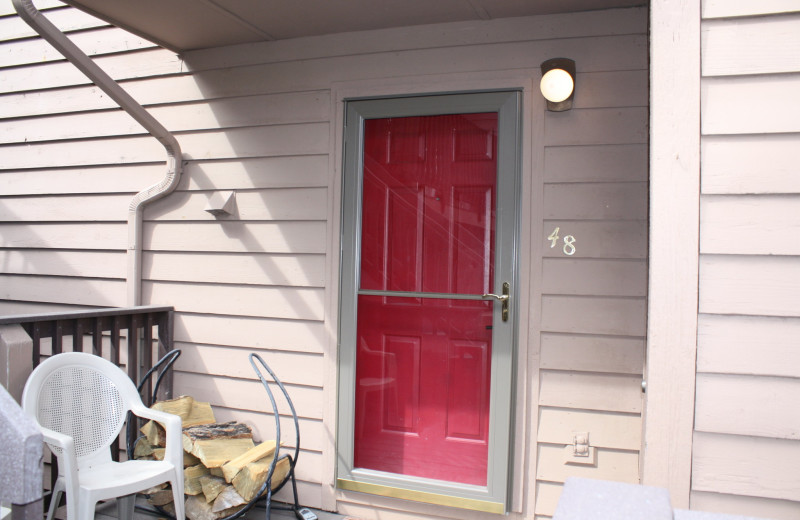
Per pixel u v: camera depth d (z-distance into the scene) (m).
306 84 3.24
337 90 3.16
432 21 2.98
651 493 1.08
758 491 1.67
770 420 1.66
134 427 3.07
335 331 3.12
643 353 2.68
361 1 2.78
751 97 1.69
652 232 1.73
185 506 2.85
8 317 2.49
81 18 3.74
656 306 1.72
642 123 2.72
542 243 2.81
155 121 3.27
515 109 2.86
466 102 2.93
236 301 3.36
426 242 2.99
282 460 2.93
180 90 3.51
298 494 3.18
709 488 1.69
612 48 2.76
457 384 2.93
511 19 2.89
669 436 1.71
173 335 3.47
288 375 3.24
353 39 3.15
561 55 2.82
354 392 3.08
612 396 2.72
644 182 2.70
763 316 1.67
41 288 3.86
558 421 2.78
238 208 3.37
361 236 3.11
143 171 3.60
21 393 2.49
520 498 2.80
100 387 2.65
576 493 1.09
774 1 1.67
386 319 3.05
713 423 1.69
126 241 3.61
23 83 3.91
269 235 3.30
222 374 3.38
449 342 2.95
